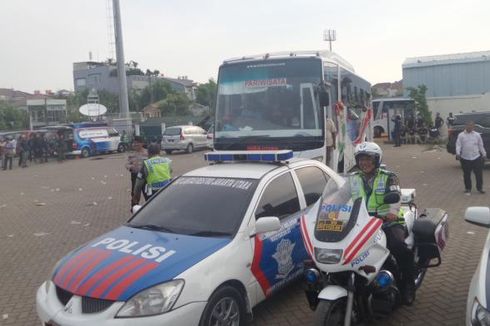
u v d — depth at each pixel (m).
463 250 7.34
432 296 5.69
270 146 10.31
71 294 4.33
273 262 5.24
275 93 10.46
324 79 10.26
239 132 10.61
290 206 5.73
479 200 11.09
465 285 5.98
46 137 32.31
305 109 10.20
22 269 7.73
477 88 35.34
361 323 4.80
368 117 17.28
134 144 10.34
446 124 30.17
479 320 3.33
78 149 33.12
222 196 5.46
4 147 28.44
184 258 4.51
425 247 5.21
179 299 4.17
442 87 36.34
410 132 29.77
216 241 4.82
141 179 8.91
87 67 107.06
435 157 20.91
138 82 100.75
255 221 5.14
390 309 4.53
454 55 37.09
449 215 9.69
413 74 37.19
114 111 81.00
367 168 4.72
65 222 11.41
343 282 4.24
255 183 5.52
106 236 5.31
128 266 4.44
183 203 5.56
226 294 4.57
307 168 6.31
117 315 4.07
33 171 26.12
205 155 6.46
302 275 5.75
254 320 5.30
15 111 74.62
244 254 4.86
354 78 14.18
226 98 10.89
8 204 14.70
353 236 4.11
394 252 4.75
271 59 10.62
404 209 5.68
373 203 4.68
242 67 10.83
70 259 4.86
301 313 5.44
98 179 20.09
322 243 4.11
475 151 11.77
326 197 4.50
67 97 89.25
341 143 11.82
